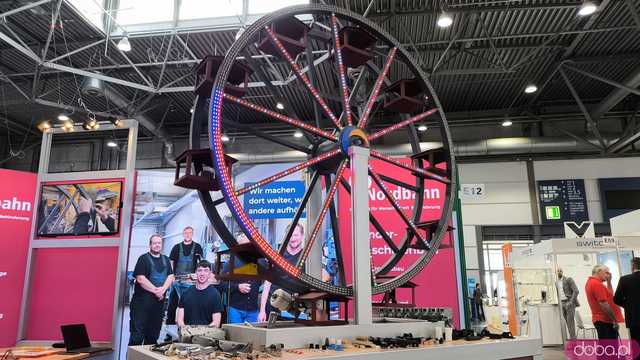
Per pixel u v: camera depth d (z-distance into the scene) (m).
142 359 3.04
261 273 3.83
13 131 15.54
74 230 6.09
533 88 11.62
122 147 16.05
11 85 12.01
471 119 14.58
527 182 14.73
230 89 4.15
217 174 3.68
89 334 5.81
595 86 13.01
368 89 10.74
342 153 4.49
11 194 6.12
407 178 7.05
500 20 9.27
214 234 7.21
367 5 8.50
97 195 6.18
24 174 6.27
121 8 9.16
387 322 4.16
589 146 13.84
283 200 7.55
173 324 6.89
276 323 3.95
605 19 9.45
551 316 9.91
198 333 3.54
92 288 5.95
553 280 10.37
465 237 14.72
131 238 6.82
